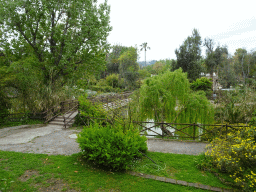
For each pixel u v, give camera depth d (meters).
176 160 5.32
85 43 14.36
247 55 37.41
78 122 11.32
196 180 4.16
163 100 11.09
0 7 11.98
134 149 4.93
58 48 15.02
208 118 10.20
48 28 13.40
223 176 4.27
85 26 13.59
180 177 4.29
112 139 5.02
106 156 4.78
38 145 7.12
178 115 10.88
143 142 5.95
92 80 22.80
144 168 4.80
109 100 14.31
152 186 3.95
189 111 10.66
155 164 5.02
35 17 13.54
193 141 7.54
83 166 4.94
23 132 9.48
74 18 14.10
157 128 11.81
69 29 14.60
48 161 5.26
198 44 32.06
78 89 15.91
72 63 14.41
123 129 6.04
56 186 3.91
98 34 14.03
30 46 14.92
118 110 7.37
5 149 6.62
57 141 7.72
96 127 6.00
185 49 30.41
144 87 11.30
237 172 4.11
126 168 4.61
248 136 5.11
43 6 13.11
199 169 4.73
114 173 4.55
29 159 5.39
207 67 37.28
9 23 12.55
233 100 10.78
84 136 5.54
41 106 11.95
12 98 12.27
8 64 14.29
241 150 4.32
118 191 3.75
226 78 34.91
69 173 4.50
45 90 12.29
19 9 12.83
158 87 11.12
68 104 13.52
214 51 36.12
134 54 39.06
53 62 14.65
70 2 13.61
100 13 14.73
